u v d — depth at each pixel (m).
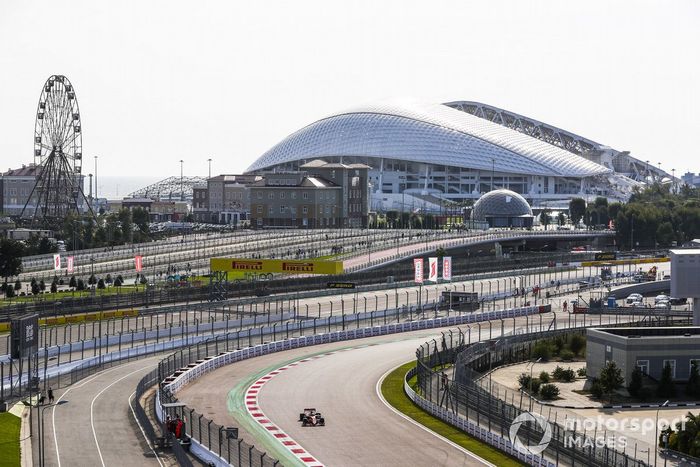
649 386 109.50
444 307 176.62
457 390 95.44
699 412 99.44
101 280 179.25
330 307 172.62
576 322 161.88
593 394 108.00
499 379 117.06
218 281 174.12
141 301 164.00
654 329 117.19
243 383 109.81
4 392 102.00
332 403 100.06
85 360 117.06
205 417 92.81
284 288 189.12
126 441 84.06
